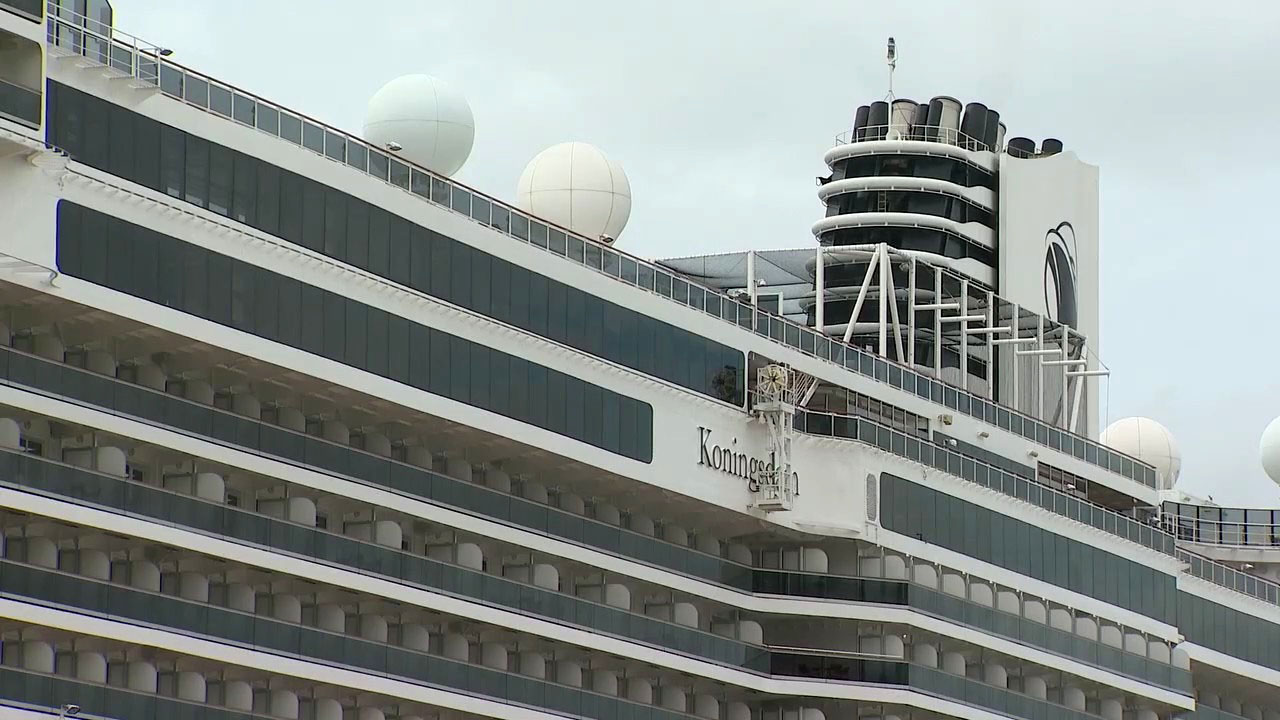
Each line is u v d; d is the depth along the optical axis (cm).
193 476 17788
